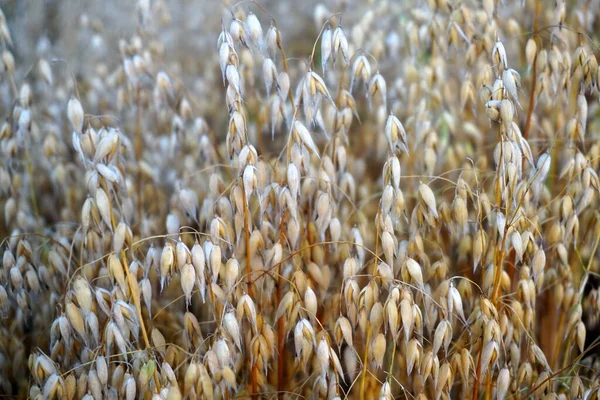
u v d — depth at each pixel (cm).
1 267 87
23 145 88
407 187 97
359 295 79
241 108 79
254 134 105
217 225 79
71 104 80
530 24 98
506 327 81
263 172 81
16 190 92
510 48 99
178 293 92
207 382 77
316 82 79
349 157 97
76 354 84
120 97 97
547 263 90
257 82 108
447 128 97
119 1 109
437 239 88
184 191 86
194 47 113
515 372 83
